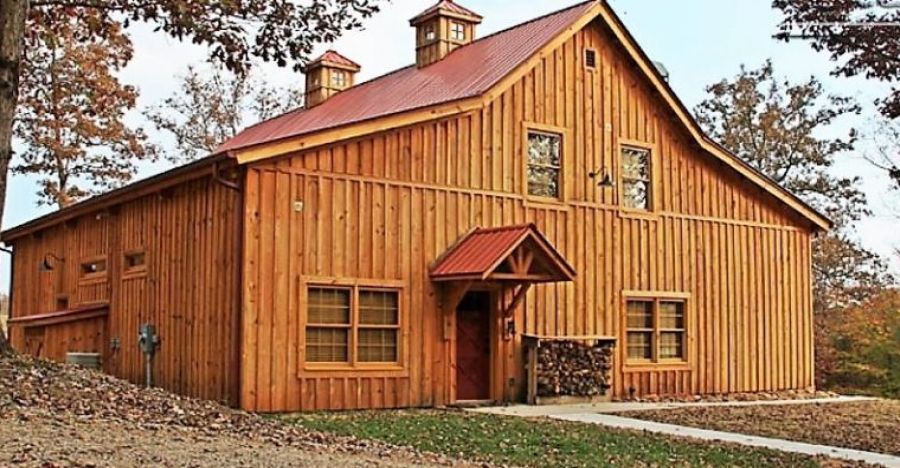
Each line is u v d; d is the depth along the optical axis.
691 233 18.83
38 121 28.67
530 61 16.81
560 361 16.56
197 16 13.16
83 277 19.30
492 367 16.16
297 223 14.20
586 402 16.72
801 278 20.41
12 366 10.47
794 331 20.16
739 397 18.73
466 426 12.41
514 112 16.70
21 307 22.59
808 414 15.58
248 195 13.79
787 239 20.28
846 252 35.50
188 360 14.98
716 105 37.81
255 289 13.76
